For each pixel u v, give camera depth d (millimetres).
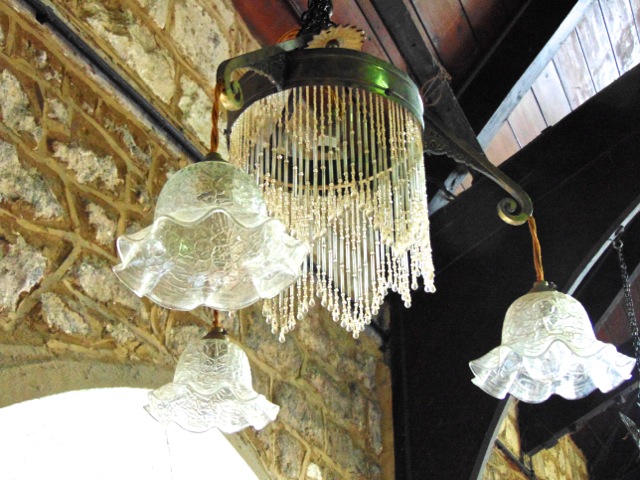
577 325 2426
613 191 3961
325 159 2775
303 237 2643
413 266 2701
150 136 3186
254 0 3889
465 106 4590
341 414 3934
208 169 1982
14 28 2711
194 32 3570
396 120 2637
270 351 3582
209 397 2320
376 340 4383
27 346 2480
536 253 2754
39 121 2719
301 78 2490
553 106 5426
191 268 1904
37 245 2598
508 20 4617
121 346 2793
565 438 6562
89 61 2961
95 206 2848
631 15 5520
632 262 4820
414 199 2645
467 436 4031
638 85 4027
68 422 2664
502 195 4293
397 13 3699
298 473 3492
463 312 4270
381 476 4078
